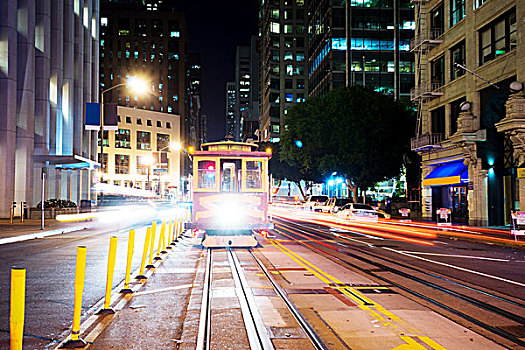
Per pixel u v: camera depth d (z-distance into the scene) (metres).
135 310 7.17
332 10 75.94
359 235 22.30
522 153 24.20
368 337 5.76
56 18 44.12
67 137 46.44
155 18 142.38
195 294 8.28
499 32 26.72
